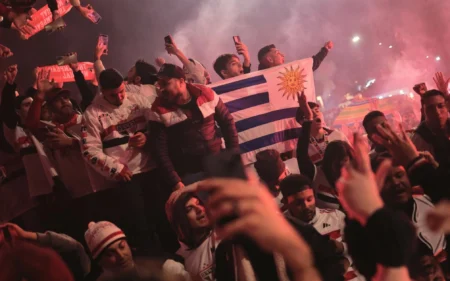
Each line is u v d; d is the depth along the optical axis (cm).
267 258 171
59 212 559
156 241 521
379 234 154
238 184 135
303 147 547
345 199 156
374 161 394
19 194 570
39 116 533
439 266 363
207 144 527
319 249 286
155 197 530
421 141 524
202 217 402
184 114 523
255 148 643
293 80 667
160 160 514
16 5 620
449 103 557
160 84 522
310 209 414
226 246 223
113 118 519
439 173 237
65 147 541
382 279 155
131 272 195
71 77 667
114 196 545
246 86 657
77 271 414
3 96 539
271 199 136
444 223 150
